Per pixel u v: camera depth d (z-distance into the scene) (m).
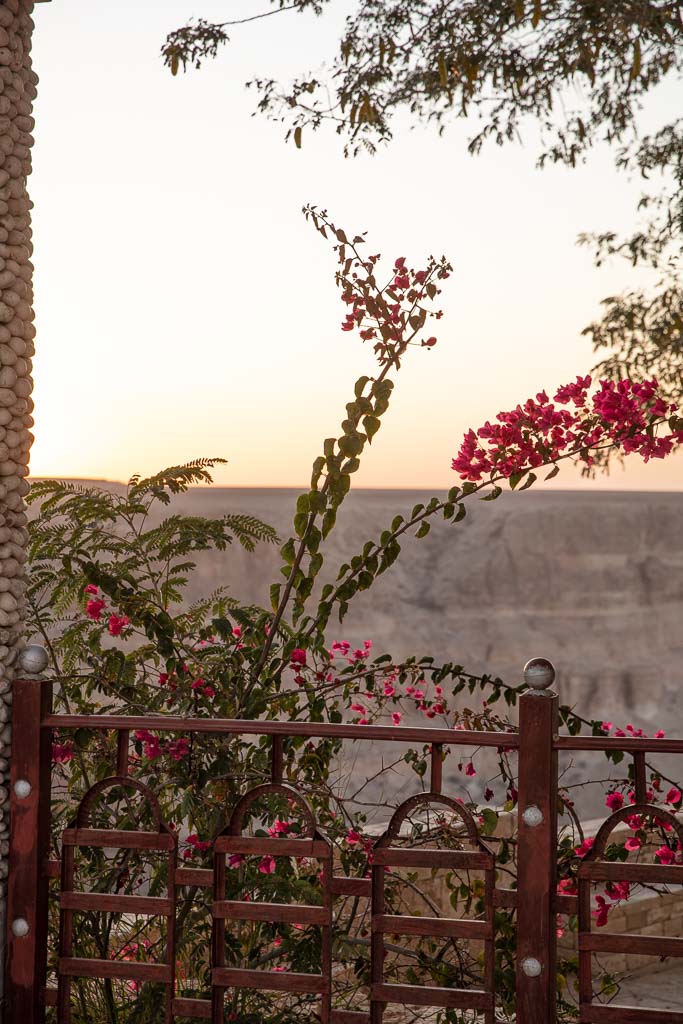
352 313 3.39
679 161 5.01
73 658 3.37
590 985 2.47
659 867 2.44
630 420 3.18
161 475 3.46
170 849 2.67
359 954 3.23
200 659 3.44
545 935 2.44
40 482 3.46
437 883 4.73
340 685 3.49
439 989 2.52
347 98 3.93
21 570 2.84
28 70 2.82
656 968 5.55
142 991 3.04
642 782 2.46
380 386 3.30
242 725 2.62
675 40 3.82
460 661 46.56
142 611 3.38
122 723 2.68
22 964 2.68
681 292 5.41
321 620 3.35
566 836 3.41
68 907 2.70
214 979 2.63
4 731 2.75
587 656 47.09
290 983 2.59
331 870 2.59
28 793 2.69
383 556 3.34
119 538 3.49
